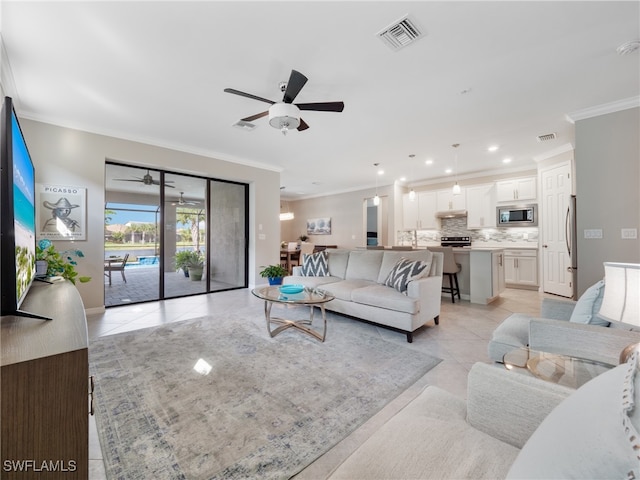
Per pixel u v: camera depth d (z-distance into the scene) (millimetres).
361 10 1800
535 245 5652
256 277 5574
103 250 3697
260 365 2191
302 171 6199
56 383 660
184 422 1512
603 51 2197
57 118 3350
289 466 1232
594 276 3141
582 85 2680
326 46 2139
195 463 1242
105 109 3152
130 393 1781
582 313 1563
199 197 5070
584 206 3205
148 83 2639
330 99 2936
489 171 6039
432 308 3086
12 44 2084
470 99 2951
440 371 2119
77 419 679
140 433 1426
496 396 878
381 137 4059
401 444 807
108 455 1279
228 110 3199
